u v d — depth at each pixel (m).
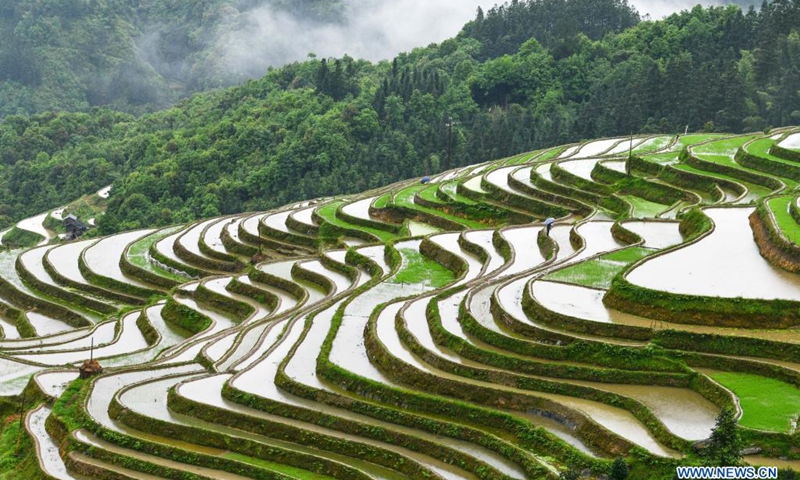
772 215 81.25
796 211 80.19
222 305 99.81
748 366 60.41
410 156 176.50
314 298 94.88
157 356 85.38
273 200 171.88
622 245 89.38
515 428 57.88
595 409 58.16
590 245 89.38
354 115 188.00
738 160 117.12
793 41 179.00
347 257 104.94
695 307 66.12
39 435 67.38
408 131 187.75
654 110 175.38
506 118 186.50
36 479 61.12
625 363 62.19
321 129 181.50
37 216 197.75
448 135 180.12
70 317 108.94
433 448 57.62
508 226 103.94
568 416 57.88
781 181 106.56
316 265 105.88
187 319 96.75
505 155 174.00
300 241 124.44
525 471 53.91
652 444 53.09
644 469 51.06
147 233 140.50
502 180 129.50
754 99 171.50
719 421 50.16
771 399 56.00
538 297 71.88
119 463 60.81
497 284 80.94
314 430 61.59
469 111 199.38
